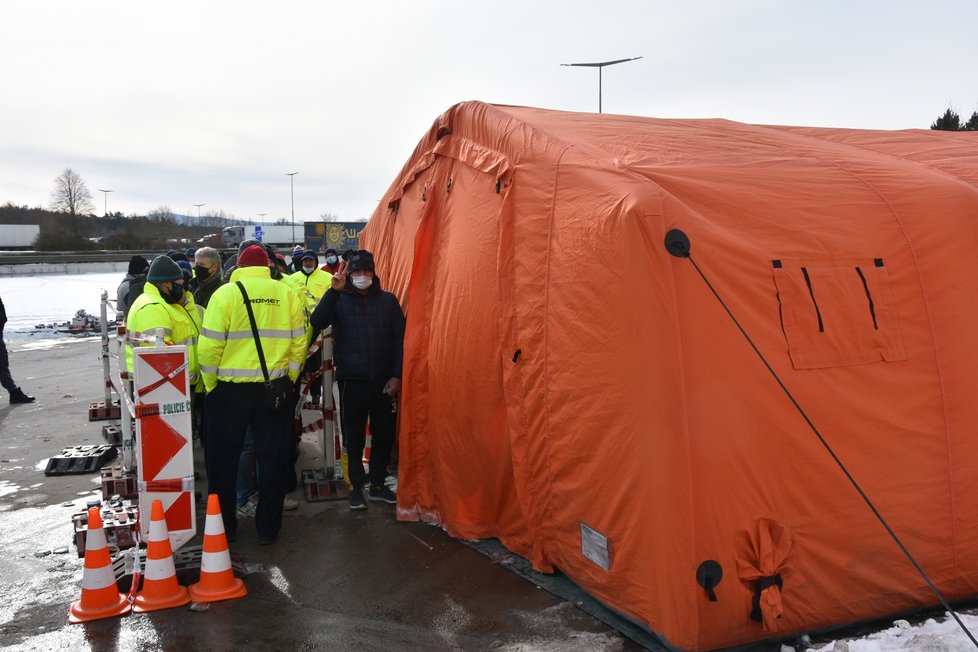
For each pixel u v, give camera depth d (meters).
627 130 5.17
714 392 3.60
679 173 4.14
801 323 3.84
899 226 4.26
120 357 6.76
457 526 5.28
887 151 5.77
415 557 4.98
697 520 3.51
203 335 5.13
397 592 4.45
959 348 4.18
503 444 4.94
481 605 4.25
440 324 5.45
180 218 137.62
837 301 3.95
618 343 3.74
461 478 5.27
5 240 77.94
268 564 4.91
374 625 4.04
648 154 4.48
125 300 8.52
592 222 4.03
